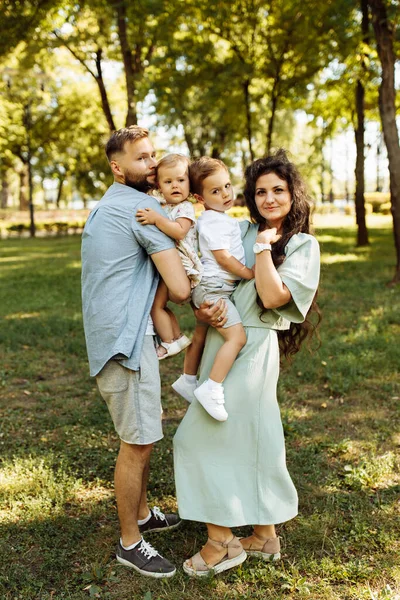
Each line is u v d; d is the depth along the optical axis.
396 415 4.40
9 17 12.59
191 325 7.31
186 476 2.61
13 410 4.77
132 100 13.51
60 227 33.03
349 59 13.43
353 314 7.60
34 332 7.34
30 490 3.41
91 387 5.30
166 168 2.56
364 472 3.45
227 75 14.27
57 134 30.70
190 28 14.48
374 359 5.57
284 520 2.60
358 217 16.09
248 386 2.58
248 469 2.59
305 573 2.64
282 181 2.60
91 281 2.55
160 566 2.66
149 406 2.57
